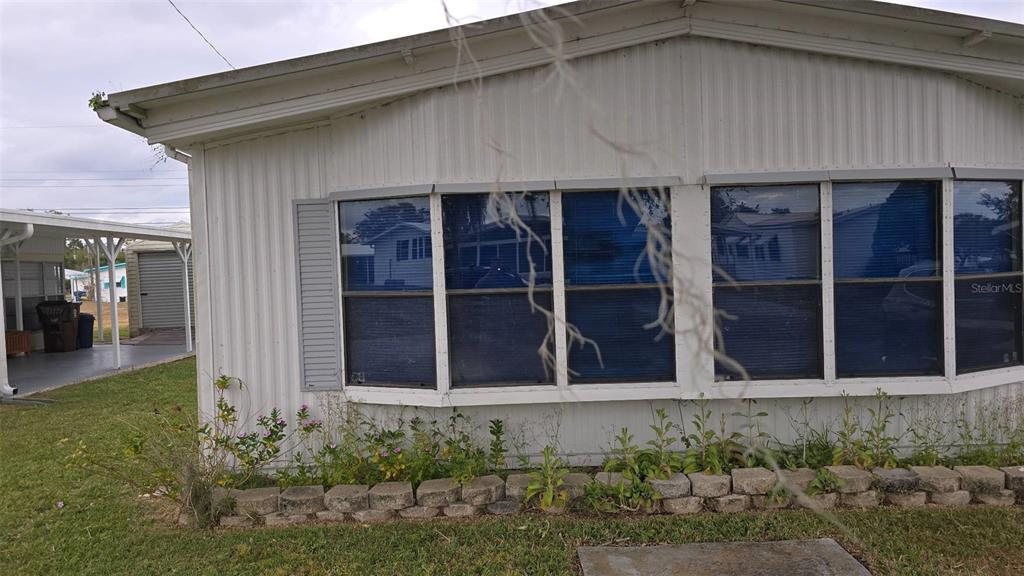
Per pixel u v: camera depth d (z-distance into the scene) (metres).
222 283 5.21
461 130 4.84
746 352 4.93
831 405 5.02
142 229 12.78
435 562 3.77
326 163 5.11
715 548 3.82
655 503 4.33
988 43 4.79
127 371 11.30
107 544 4.12
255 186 5.18
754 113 4.86
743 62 4.84
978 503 4.32
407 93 4.84
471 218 4.91
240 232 5.20
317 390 5.17
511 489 4.39
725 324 4.91
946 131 4.92
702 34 4.80
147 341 16.86
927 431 4.99
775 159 4.86
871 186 4.91
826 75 4.86
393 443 4.88
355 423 5.11
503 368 4.96
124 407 8.20
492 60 4.76
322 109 4.85
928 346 4.96
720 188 4.89
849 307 4.93
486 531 4.11
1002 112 5.12
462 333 4.96
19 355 13.59
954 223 4.95
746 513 4.26
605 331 4.94
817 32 4.79
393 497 4.34
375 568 3.73
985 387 5.01
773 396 4.87
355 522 4.34
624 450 4.61
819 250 4.91
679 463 4.62
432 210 4.84
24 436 6.72
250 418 5.21
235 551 3.98
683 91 4.83
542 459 5.02
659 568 3.61
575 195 4.89
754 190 4.91
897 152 4.89
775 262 4.92
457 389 4.93
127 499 4.86
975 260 5.04
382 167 4.98
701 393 4.31
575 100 4.81
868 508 4.27
